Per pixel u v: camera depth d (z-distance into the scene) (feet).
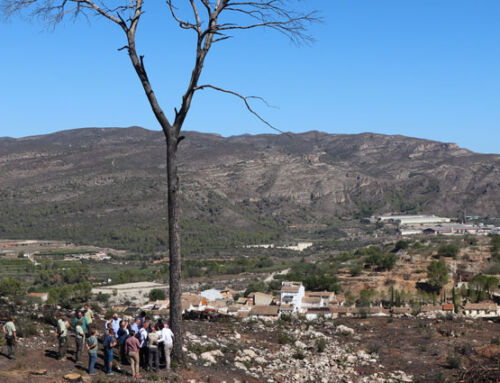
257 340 90.02
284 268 609.01
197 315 113.60
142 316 67.97
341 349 84.43
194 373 64.13
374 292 320.09
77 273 593.83
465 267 387.34
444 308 197.26
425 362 78.02
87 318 70.03
